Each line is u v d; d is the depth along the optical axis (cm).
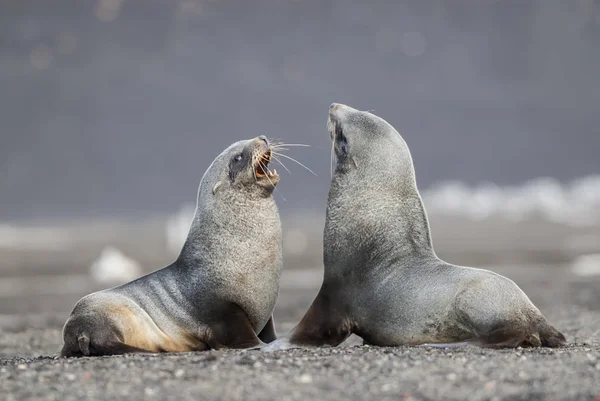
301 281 14350
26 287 14412
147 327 4788
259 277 4925
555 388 3403
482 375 3594
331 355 4059
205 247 4947
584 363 3788
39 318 9562
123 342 4666
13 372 3881
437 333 4469
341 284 4828
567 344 4456
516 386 3444
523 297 4394
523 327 4297
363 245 4788
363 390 3428
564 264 16750
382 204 4806
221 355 4116
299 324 4828
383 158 4850
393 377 3588
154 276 4994
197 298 4875
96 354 4600
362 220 4809
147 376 3688
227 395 3394
